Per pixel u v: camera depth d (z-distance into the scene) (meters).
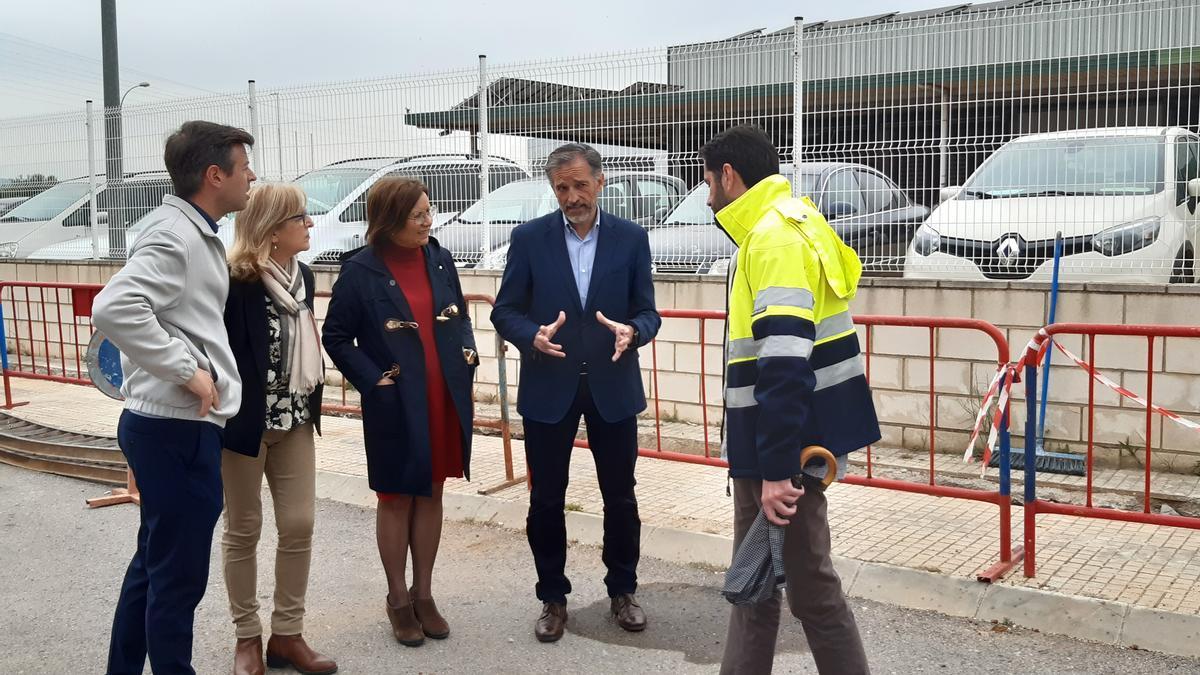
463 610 4.45
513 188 8.58
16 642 4.17
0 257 12.28
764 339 2.84
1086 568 4.49
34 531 5.70
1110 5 6.26
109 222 11.42
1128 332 4.16
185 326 3.16
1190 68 6.12
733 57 7.38
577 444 5.94
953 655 3.86
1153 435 6.25
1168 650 3.82
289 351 3.70
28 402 9.18
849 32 7.01
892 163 6.98
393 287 4.00
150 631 3.21
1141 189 6.46
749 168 3.09
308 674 3.83
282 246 3.70
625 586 4.22
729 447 3.08
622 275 4.07
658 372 7.92
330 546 5.36
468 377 4.18
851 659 3.06
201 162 3.18
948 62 6.71
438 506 4.14
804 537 2.98
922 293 6.81
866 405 3.05
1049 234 6.58
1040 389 6.49
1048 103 6.55
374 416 3.96
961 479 6.23
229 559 3.72
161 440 3.15
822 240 2.98
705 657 3.93
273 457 3.84
